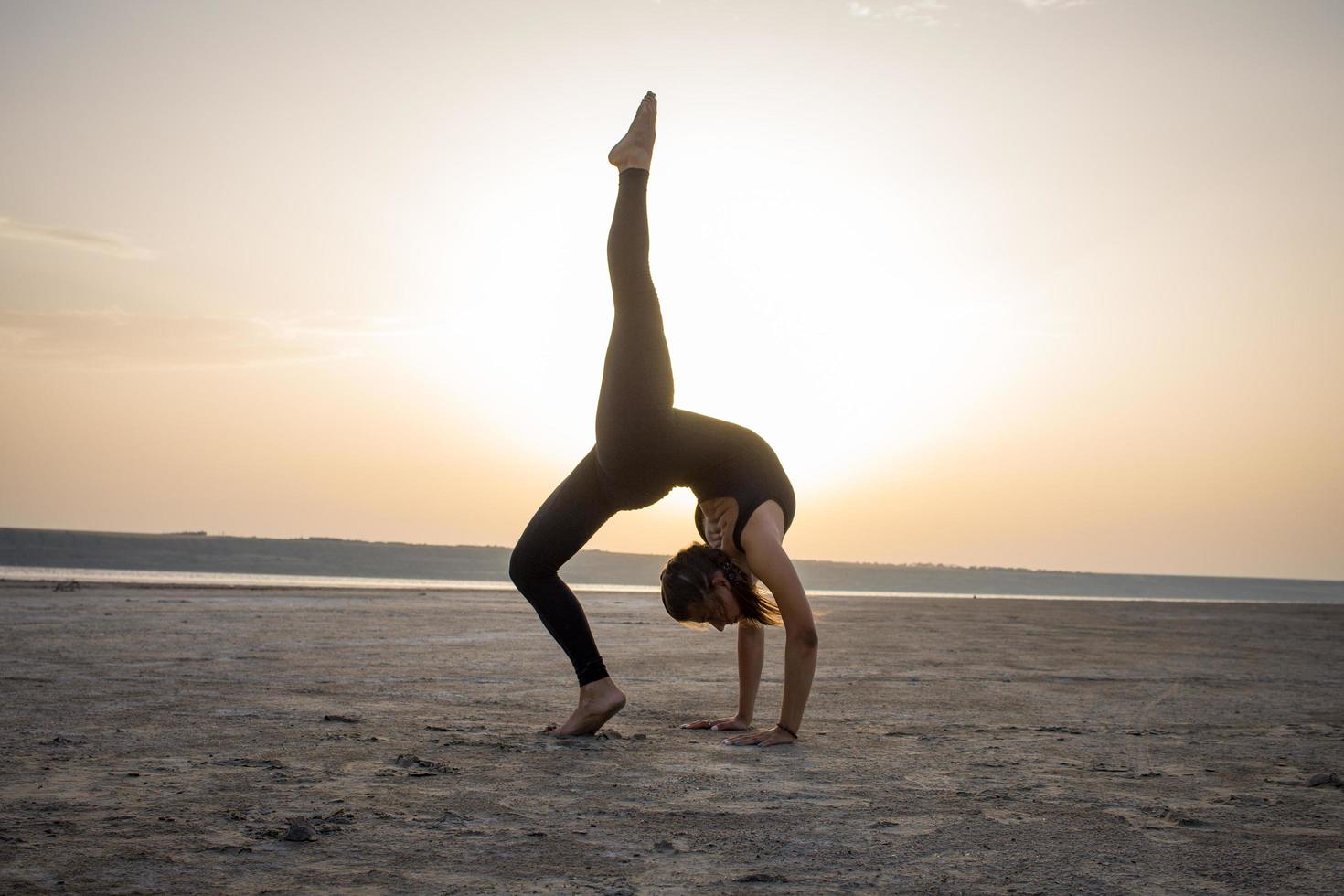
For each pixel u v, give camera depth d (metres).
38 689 4.52
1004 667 6.84
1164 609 20.39
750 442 3.63
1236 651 9.07
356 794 2.63
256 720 3.84
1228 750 3.70
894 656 7.48
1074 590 58.88
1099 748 3.67
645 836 2.27
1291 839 2.35
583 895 1.83
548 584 3.72
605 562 60.47
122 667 5.46
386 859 2.04
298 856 2.05
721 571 3.63
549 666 6.21
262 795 2.61
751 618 3.73
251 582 21.39
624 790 2.74
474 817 2.40
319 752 3.22
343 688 4.90
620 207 3.43
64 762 3.00
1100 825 2.45
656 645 8.19
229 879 1.90
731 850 2.15
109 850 2.07
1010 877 2.00
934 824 2.43
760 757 3.29
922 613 15.11
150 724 3.69
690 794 2.71
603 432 3.38
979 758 3.38
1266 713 4.82
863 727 4.05
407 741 3.46
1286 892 1.94
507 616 11.18
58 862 1.98
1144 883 1.98
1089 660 7.69
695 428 3.56
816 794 2.74
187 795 2.59
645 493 3.55
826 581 51.22
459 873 1.95
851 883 1.93
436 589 21.06
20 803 2.49
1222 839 2.34
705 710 4.48
